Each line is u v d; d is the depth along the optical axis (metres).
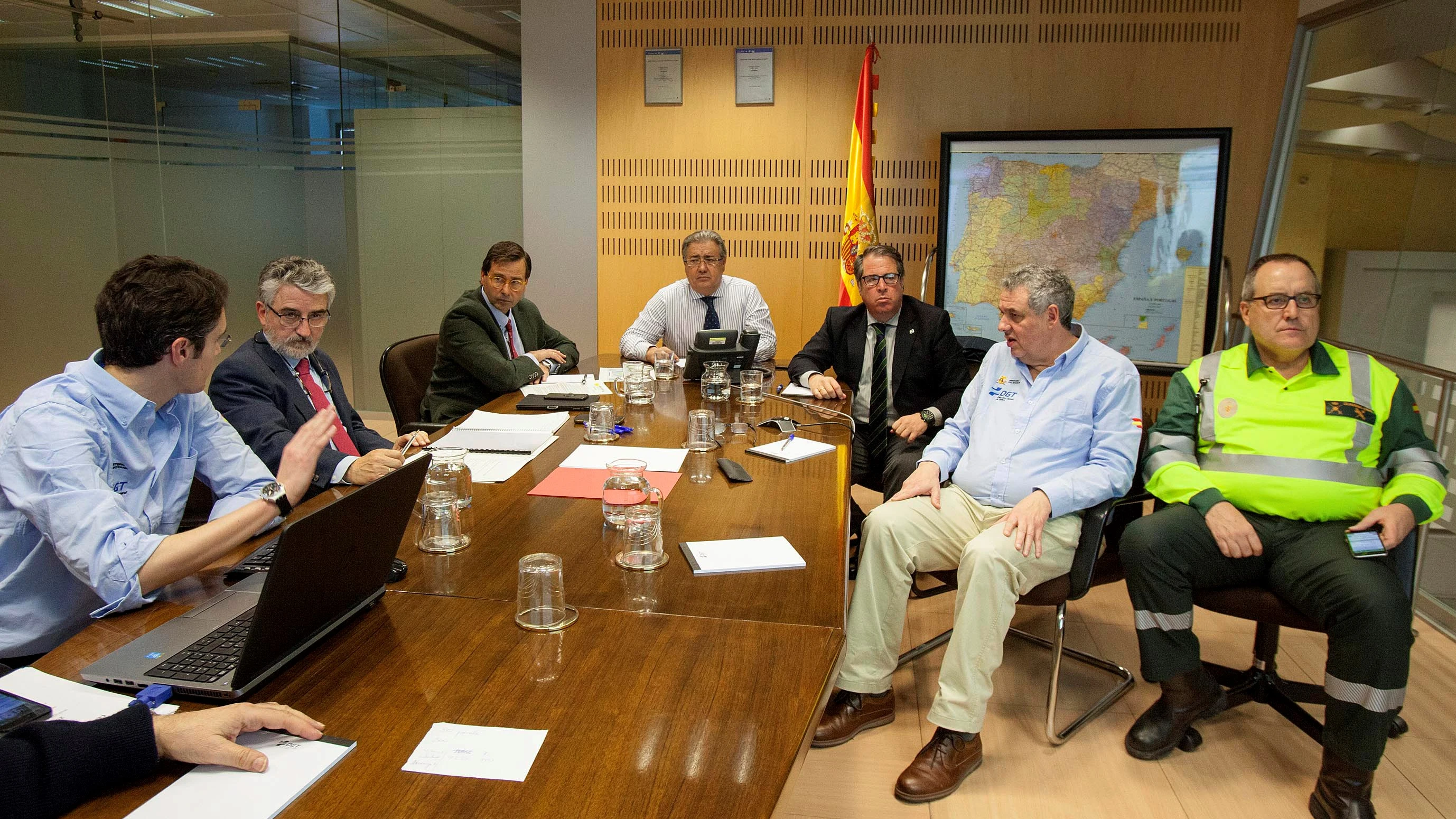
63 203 5.27
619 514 1.83
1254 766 2.29
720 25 4.51
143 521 1.62
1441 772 2.26
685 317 4.04
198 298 1.56
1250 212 4.27
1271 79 4.14
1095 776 2.23
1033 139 4.23
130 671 1.21
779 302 4.69
